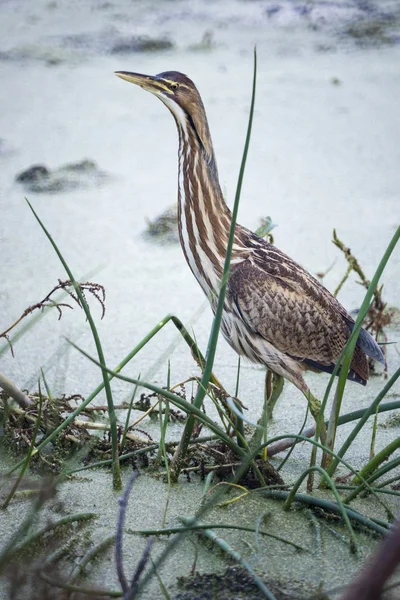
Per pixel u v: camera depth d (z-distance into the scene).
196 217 9.25
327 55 21.55
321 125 17.39
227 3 25.84
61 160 15.91
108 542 7.05
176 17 24.56
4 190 14.92
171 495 7.89
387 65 20.78
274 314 9.13
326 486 8.02
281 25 23.84
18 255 12.92
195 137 9.20
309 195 14.65
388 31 23.08
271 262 9.38
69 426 8.55
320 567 6.87
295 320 9.19
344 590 6.56
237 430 7.70
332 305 9.48
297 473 8.43
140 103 18.80
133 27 23.53
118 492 7.93
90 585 6.63
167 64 20.75
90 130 17.30
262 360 9.30
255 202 14.38
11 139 16.83
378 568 3.69
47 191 14.91
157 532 7.08
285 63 21.00
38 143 16.66
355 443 8.97
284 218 13.87
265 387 9.52
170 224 13.64
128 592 5.88
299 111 18.05
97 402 9.49
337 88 19.33
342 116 17.81
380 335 10.96
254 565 6.89
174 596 6.52
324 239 13.30
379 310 10.55
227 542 7.17
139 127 17.52
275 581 6.64
